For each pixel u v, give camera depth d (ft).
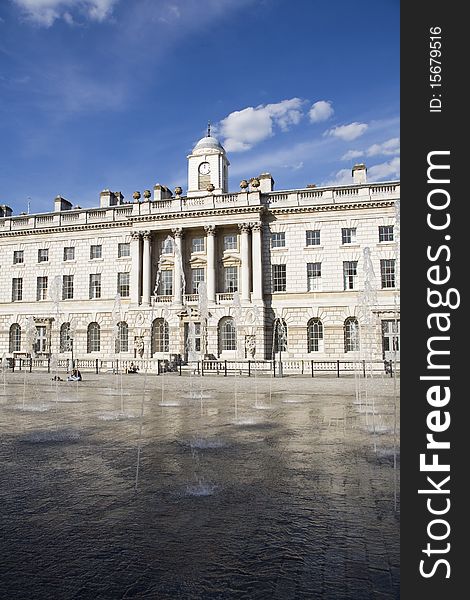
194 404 66.95
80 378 115.85
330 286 159.02
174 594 14.92
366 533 19.79
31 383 109.29
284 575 16.17
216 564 16.99
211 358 160.86
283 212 164.45
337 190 161.27
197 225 168.35
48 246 187.52
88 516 21.77
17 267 190.08
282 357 160.25
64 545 18.63
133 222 173.88
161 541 18.99
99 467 30.63
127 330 175.32
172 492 25.29
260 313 158.51
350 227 159.63
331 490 25.63
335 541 18.97
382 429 45.19
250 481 27.35
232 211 164.55
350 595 14.87
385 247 155.84
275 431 44.11
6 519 21.39
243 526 20.56
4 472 29.43
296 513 22.13
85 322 179.73
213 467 30.60
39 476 28.48
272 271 164.55
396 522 20.98
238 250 167.84
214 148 189.57
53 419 52.24
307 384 103.14
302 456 33.73
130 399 74.38
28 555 17.74
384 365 140.87
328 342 157.38
